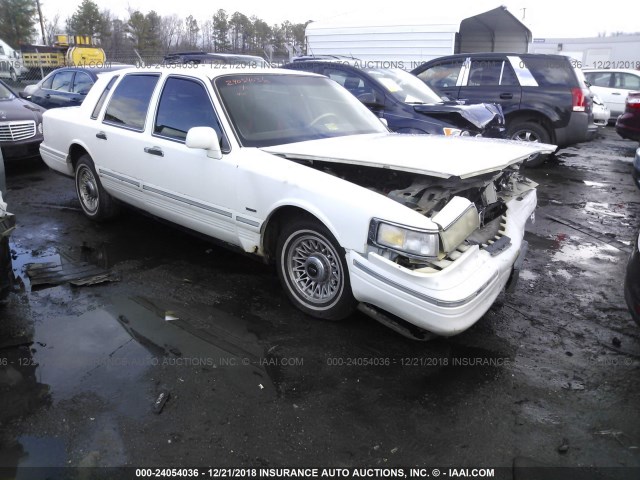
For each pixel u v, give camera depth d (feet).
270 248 12.51
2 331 11.09
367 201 10.05
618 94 50.29
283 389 9.39
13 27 145.38
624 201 23.54
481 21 49.93
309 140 13.10
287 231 11.72
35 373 9.68
